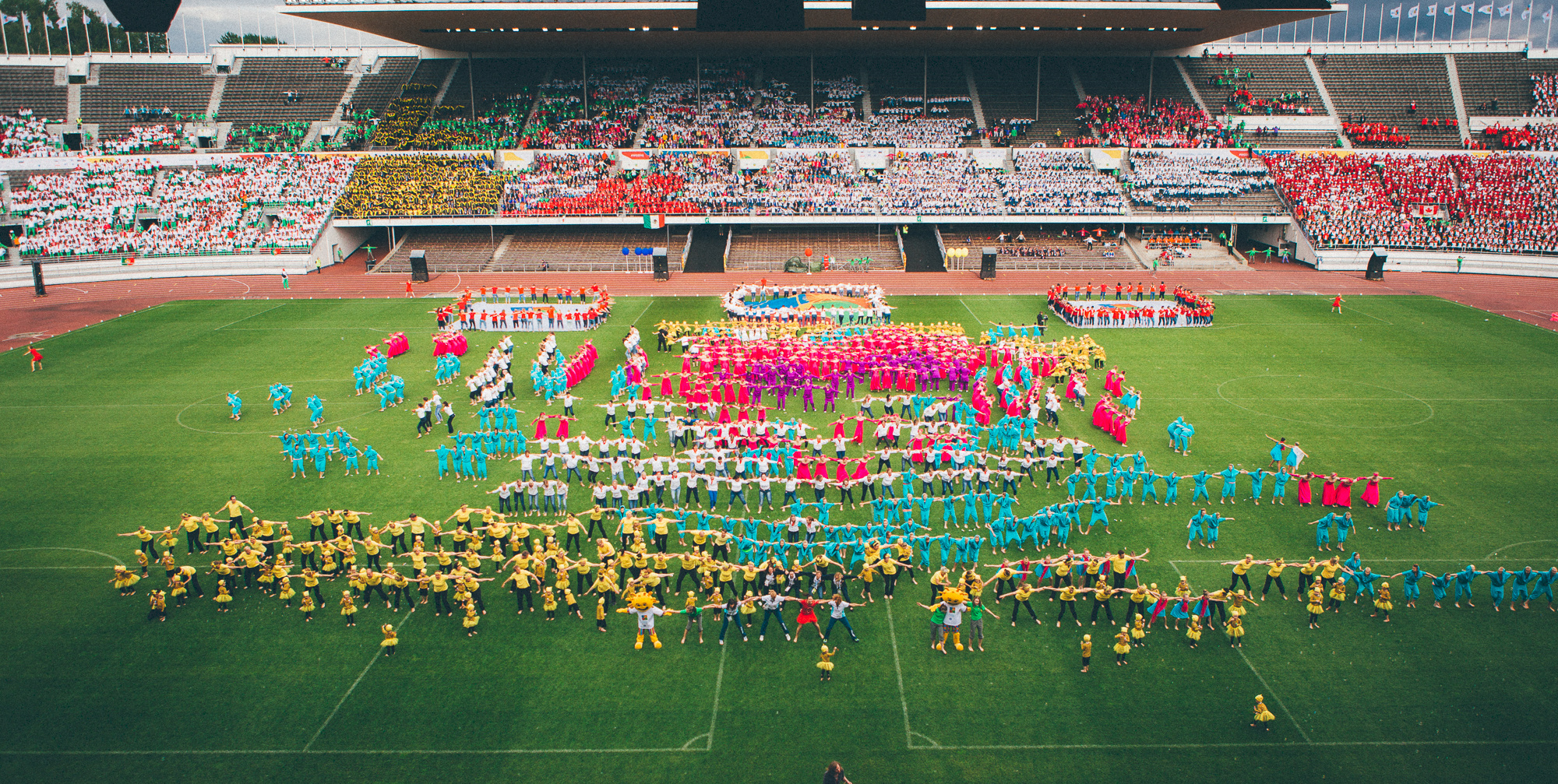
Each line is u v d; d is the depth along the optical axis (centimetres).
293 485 3697
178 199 9688
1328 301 7406
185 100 11262
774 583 2755
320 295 7931
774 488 3650
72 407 4703
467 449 3734
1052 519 3103
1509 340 5956
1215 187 9756
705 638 2631
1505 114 10588
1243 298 7556
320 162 10138
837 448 3834
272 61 11800
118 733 2208
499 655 2544
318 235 9344
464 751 2145
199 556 3109
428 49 11844
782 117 10769
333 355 5800
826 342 5462
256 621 2723
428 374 5391
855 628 2678
